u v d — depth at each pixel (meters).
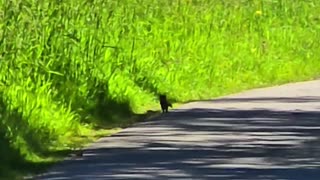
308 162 21.59
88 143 24.36
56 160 21.86
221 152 22.78
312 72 44.38
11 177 20.00
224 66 39.78
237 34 43.22
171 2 41.22
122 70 31.81
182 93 35.03
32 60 27.05
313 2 51.09
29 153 21.94
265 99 34.53
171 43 37.47
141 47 35.09
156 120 28.59
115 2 35.97
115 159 21.81
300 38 47.06
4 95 23.97
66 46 28.89
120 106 29.25
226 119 28.75
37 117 24.38
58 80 27.42
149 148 23.33
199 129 26.66
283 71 42.59
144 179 19.38
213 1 44.34
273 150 23.14
